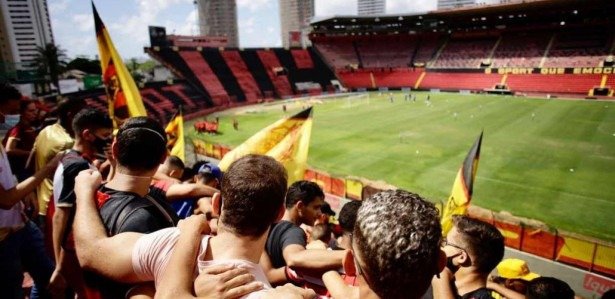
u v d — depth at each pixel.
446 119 45.38
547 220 18.38
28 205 6.09
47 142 4.65
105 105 49.59
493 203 20.52
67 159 3.46
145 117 2.89
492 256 3.14
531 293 3.67
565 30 73.00
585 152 29.08
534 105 52.75
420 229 1.58
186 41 87.69
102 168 3.97
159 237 2.12
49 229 3.95
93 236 2.24
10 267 3.93
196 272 1.98
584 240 12.94
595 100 55.53
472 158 7.10
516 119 43.41
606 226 17.66
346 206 3.71
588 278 12.59
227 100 71.31
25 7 115.06
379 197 1.78
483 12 69.12
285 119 6.23
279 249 3.46
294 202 4.29
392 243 1.53
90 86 53.84
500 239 3.19
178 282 1.82
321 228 5.41
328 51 95.62
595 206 19.80
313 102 68.31
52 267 4.63
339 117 50.09
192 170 6.54
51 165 3.84
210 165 5.36
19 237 4.09
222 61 79.44
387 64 91.44
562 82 64.12
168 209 3.14
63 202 3.19
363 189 19.19
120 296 2.19
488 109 51.19
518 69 69.75
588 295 12.51
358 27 95.19
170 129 9.01
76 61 90.38
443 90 78.31
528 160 27.75
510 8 64.12
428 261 1.54
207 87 71.75
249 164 2.23
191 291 1.84
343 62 93.62
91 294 2.31
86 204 2.48
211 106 67.44
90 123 3.96
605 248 12.52
